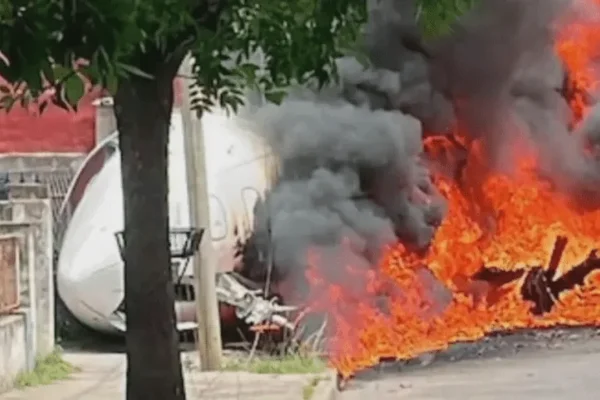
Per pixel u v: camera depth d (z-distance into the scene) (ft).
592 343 86.48
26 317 65.21
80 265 82.23
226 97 27.61
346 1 23.89
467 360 80.07
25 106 28.09
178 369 25.38
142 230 25.11
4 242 64.13
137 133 24.89
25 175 106.11
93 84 20.62
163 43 23.11
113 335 84.48
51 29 15.87
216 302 70.33
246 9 23.81
